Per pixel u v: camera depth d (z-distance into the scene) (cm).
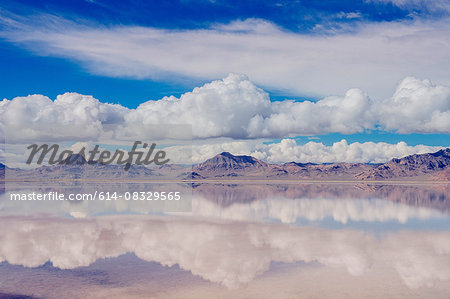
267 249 1894
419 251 1828
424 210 3722
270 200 5047
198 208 3994
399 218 3103
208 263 1612
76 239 2195
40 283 1340
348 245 1984
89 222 2945
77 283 1338
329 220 2988
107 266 1570
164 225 2752
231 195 6159
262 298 1169
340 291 1226
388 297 1166
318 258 1691
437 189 8862
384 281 1334
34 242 2105
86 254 1795
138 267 1551
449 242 2062
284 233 2378
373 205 4272
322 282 1327
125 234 2369
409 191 7681
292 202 4719
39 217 3278
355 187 10200
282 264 1589
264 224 2778
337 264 1581
